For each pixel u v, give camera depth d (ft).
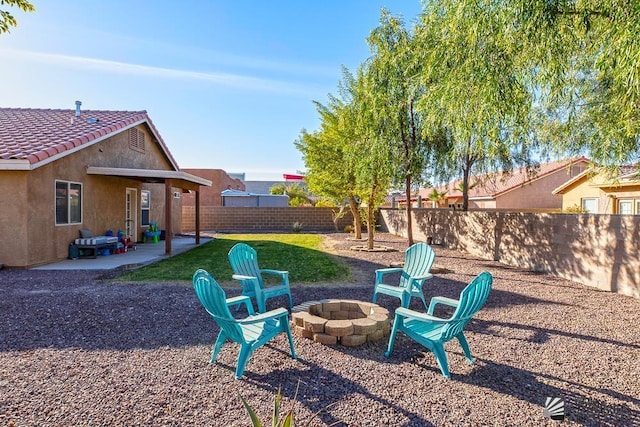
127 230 48.78
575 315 18.19
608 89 22.16
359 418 9.46
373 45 29.35
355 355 13.42
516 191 80.94
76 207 36.83
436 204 101.30
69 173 35.47
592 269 24.81
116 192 44.45
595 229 24.57
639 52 12.01
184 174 40.73
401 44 27.91
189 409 9.78
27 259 30.35
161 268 30.96
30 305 19.43
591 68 22.24
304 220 80.33
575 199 65.46
